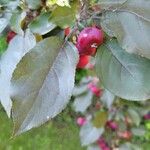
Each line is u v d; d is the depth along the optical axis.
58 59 0.28
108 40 0.29
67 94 0.27
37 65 0.27
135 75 0.28
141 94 0.28
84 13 0.30
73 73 0.27
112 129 0.95
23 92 0.26
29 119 0.26
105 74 0.29
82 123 0.99
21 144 1.17
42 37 0.33
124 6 0.27
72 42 0.30
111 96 0.71
